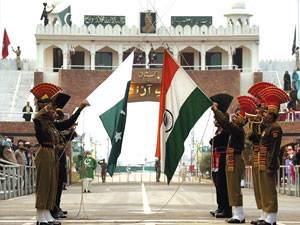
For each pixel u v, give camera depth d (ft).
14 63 187.11
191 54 177.06
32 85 166.09
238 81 150.30
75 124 48.83
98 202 65.26
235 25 170.30
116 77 46.44
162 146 47.14
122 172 192.24
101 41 169.99
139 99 149.79
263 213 42.01
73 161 132.77
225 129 44.04
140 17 169.68
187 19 178.09
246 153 122.01
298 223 42.68
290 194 85.10
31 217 46.24
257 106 42.70
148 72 147.54
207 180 141.69
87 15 176.96
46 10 180.96
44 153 39.86
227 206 46.32
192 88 46.80
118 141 45.16
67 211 51.65
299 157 85.92
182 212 51.21
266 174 40.14
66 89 149.89
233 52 169.68
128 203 63.62
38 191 39.78
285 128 133.08
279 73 172.35
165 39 169.07
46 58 174.91
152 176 182.19
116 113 45.52
